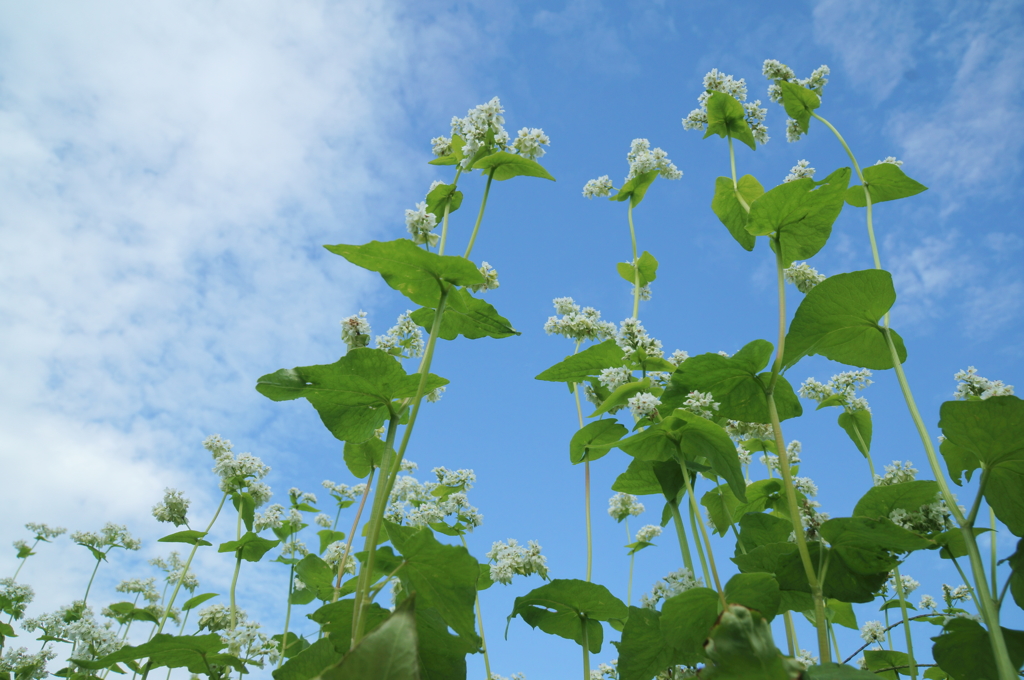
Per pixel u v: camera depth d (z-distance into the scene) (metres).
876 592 0.47
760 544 0.52
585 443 0.56
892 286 0.46
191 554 0.63
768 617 0.46
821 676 0.41
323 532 0.71
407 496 0.68
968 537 0.42
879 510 0.47
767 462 0.60
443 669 0.45
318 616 0.45
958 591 0.54
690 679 0.50
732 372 0.49
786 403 0.51
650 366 0.54
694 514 0.50
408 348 0.60
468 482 0.68
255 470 0.63
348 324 0.58
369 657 0.37
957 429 0.43
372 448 0.58
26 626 0.76
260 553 0.61
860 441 0.56
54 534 0.92
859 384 0.56
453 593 0.43
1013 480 0.44
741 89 0.64
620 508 0.66
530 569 0.59
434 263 0.45
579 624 0.53
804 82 0.63
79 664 0.50
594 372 0.55
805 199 0.49
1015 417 0.41
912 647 0.48
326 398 0.47
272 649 0.59
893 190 0.54
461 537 0.65
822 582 0.46
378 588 0.42
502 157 0.50
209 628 0.59
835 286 0.46
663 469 0.52
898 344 0.49
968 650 0.44
